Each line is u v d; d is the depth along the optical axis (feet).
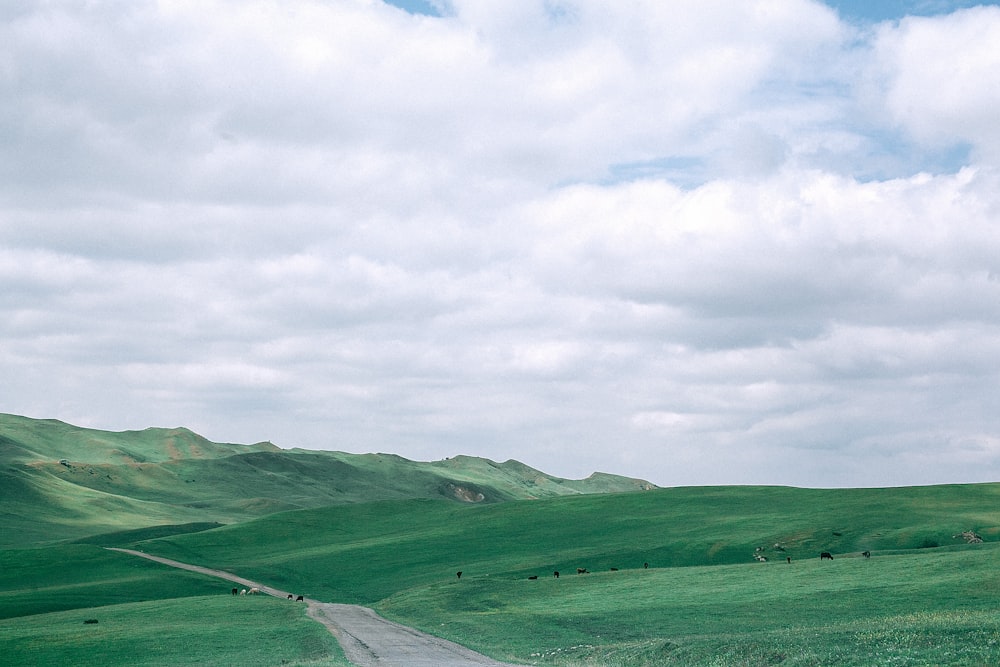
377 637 235.81
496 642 215.51
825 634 157.58
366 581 479.00
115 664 200.64
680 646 168.86
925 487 651.66
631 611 247.50
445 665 169.37
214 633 246.68
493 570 466.70
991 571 260.42
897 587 248.73
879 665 124.98
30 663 211.61
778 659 143.95
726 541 497.87
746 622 214.69
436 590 349.41
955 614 185.68
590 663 171.01
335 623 282.15
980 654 121.60
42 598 402.11
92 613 323.98
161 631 255.50
